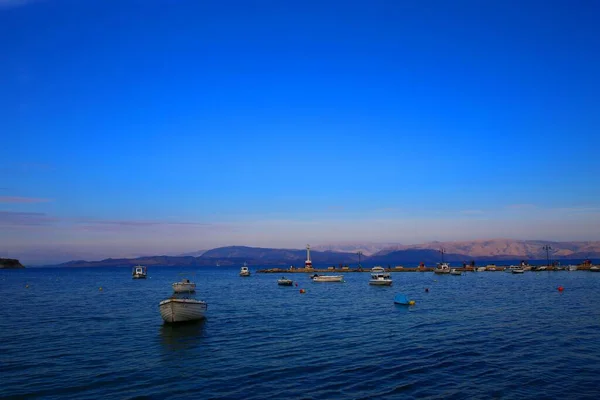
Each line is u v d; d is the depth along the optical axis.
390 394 20.69
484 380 22.73
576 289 82.62
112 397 20.50
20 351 30.19
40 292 90.25
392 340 32.78
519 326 38.41
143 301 67.50
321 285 111.25
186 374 24.20
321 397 20.31
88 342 33.22
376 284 103.38
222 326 40.31
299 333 36.34
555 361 26.28
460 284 103.38
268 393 20.94
